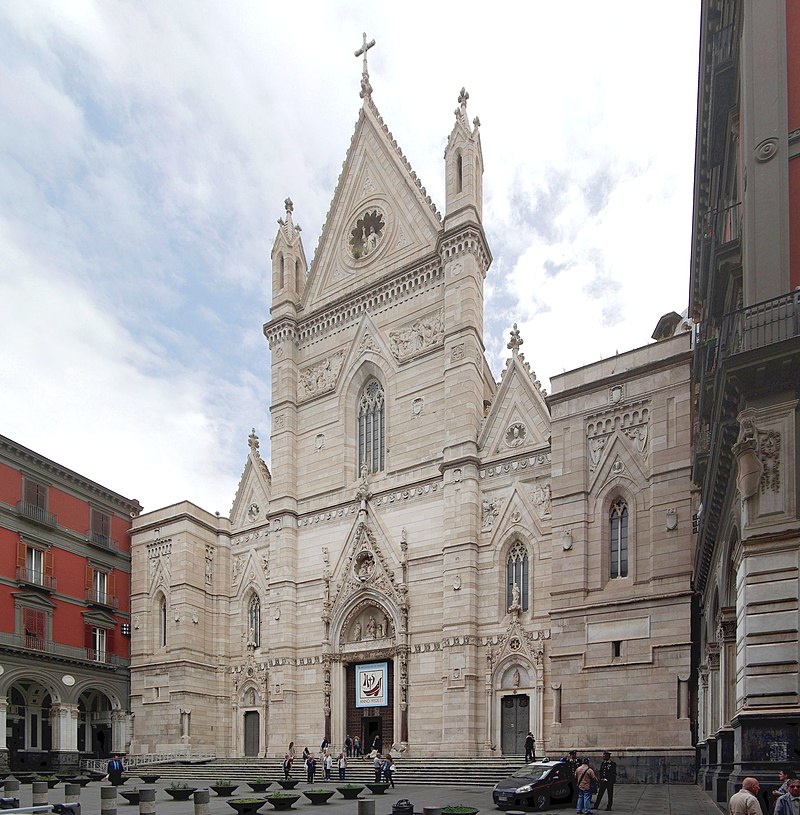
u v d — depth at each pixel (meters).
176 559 56.62
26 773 48.34
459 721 40.75
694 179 31.00
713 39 25.05
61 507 56.12
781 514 18.44
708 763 28.59
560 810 24.67
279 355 57.16
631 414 37.03
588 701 34.81
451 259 48.41
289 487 54.03
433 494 46.16
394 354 50.69
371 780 38.69
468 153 49.25
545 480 41.66
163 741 53.75
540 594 40.31
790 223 19.80
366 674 47.06
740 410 19.50
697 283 33.00
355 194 56.81
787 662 17.83
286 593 51.81
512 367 44.66
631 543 35.72
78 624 55.44
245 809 26.58
